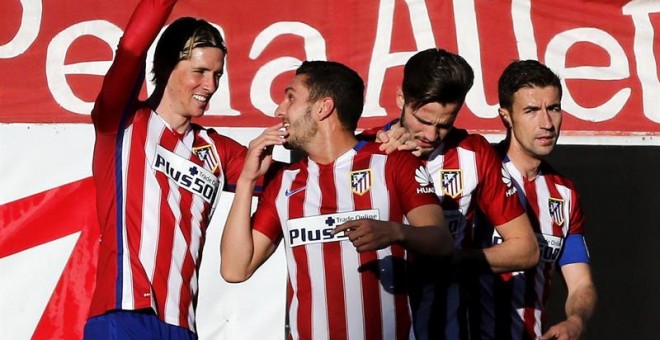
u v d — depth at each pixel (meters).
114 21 19.66
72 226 19.14
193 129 15.41
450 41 20.02
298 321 13.66
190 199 14.95
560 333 14.16
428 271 14.80
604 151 20.41
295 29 19.89
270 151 14.03
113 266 14.54
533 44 20.09
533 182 16.02
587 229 20.50
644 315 20.39
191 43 14.91
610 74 20.16
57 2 19.62
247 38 19.81
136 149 14.83
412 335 13.73
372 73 19.88
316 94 13.73
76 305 18.97
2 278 18.91
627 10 20.22
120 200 14.68
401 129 13.89
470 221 15.38
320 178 13.75
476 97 19.95
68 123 19.36
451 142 15.43
